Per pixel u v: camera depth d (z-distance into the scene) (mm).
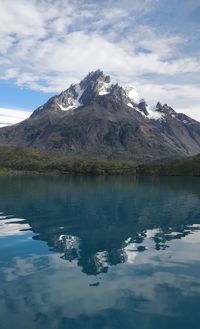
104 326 20297
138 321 21078
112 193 102562
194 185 145500
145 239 40812
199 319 21406
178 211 63906
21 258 32781
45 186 131500
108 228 47406
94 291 25109
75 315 21625
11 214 59219
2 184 141500
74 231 45250
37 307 22531
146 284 26516
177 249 36375
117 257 33406
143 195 96312
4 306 22672
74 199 83875
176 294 24734
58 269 29750
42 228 47156
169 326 20516
